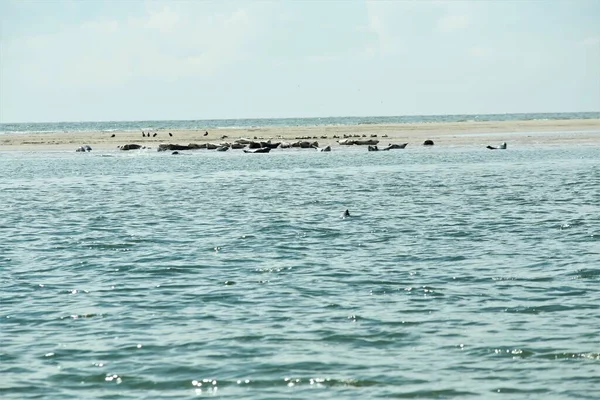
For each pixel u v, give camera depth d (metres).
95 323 54.62
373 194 130.62
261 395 41.53
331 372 44.59
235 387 42.69
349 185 146.38
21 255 79.75
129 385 43.22
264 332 51.88
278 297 60.84
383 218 101.69
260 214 107.56
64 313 57.28
